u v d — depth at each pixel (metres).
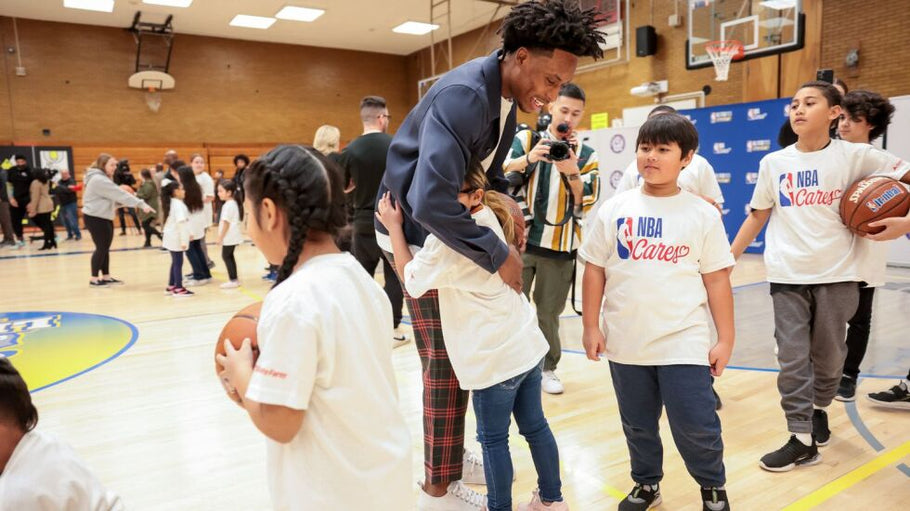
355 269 1.11
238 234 6.64
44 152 13.80
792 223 2.38
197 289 6.65
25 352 4.23
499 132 1.68
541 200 3.00
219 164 15.66
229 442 2.68
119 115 14.68
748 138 8.09
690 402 1.81
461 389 1.85
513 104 1.69
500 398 1.69
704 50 9.52
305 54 16.75
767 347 3.95
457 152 1.51
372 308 1.11
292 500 1.01
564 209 2.98
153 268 8.28
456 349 1.70
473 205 1.64
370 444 1.05
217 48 15.66
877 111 2.74
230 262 6.67
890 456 2.38
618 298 1.93
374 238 4.08
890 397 2.87
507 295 1.70
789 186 2.39
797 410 2.28
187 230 6.20
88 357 4.08
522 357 1.69
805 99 2.34
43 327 4.95
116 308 5.67
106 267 6.99
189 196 6.71
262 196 1.05
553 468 1.83
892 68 8.33
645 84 11.09
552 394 3.16
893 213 2.17
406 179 1.66
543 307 3.13
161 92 15.08
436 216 1.46
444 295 1.71
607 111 12.35
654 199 1.94
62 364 3.93
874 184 2.23
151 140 15.06
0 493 1.22
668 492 2.14
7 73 13.55
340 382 1.02
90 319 5.22
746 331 4.34
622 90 11.98
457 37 15.95
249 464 2.46
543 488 1.84
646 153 1.89
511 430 2.74
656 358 1.86
